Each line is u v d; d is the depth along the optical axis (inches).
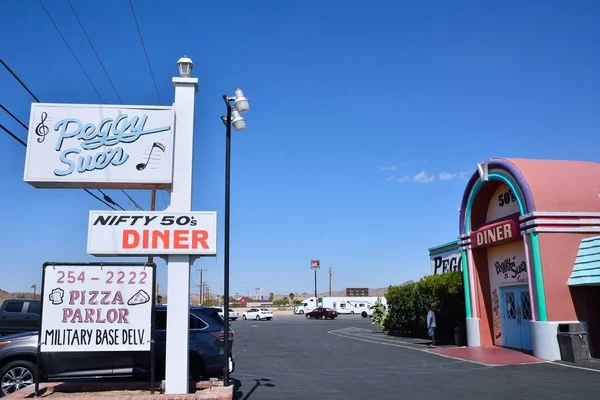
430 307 973.2
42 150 406.6
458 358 697.0
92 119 414.9
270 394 451.2
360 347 900.6
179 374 385.7
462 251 868.6
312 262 4227.4
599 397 419.2
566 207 681.6
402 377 544.1
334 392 458.9
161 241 398.0
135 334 379.2
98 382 416.5
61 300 378.3
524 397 423.2
